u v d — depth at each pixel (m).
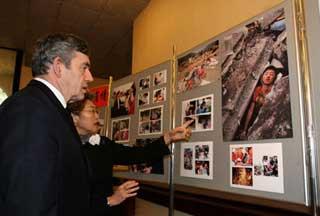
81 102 1.63
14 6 3.43
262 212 1.26
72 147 0.97
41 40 1.09
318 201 0.92
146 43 3.07
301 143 0.99
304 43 1.01
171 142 1.65
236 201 1.40
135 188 1.57
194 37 2.12
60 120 0.96
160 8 2.78
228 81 1.34
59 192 0.90
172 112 1.71
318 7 0.98
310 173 0.95
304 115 0.99
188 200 1.67
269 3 1.46
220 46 1.42
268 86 1.14
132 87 2.14
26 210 0.77
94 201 1.35
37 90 0.99
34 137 0.84
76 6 3.38
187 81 1.61
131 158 1.76
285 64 1.08
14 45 4.73
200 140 1.46
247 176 1.18
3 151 0.82
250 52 1.24
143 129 1.95
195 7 2.14
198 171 1.45
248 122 1.21
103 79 6.20
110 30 3.95
